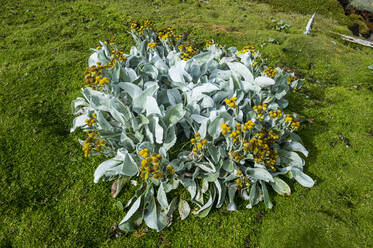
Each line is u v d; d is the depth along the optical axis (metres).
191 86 3.04
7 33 4.72
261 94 3.19
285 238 2.34
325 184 2.82
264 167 2.60
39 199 2.58
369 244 2.32
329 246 2.30
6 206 2.50
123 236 2.36
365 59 5.05
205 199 2.62
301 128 3.44
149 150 2.54
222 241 2.37
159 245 2.33
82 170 2.82
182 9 6.43
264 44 5.14
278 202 2.64
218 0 7.43
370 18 7.78
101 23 5.29
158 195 2.45
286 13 7.30
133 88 2.78
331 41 5.75
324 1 8.01
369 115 3.63
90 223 2.42
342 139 3.30
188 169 2.65
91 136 2.43
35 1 5.79
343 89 4.21
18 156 2.88
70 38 4.79
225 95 3.05
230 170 2.58
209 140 2.79
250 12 6.89
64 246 2.27
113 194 2.61
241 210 2.57
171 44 3.83
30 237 2.31
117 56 3.21
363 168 2.97
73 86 3.77
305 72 4.63
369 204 2.63
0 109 3.31
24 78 3.80
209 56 3.45
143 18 5.64
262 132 2.82
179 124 3.03
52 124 3.27
